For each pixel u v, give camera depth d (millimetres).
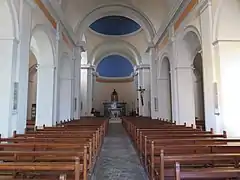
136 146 7344
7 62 5258
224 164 3773
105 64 26250
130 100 26375
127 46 21109
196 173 2496
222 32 5625
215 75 5777
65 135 5176
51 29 8367
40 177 3328
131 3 13117
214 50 5805
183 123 8828
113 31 20469
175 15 9125
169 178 3350
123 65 26562
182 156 2955
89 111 19672
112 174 4855
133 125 8688
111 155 6887
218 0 5570
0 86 5211
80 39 13281
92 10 13234
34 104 15414
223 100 5500
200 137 4945
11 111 5270
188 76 9016
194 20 7141
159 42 12492
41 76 8594
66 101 11711
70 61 11883
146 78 19484
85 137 4949
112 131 13859
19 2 5605
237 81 5543
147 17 13312
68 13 11727
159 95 12516
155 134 5410
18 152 2994
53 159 3566
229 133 5422
